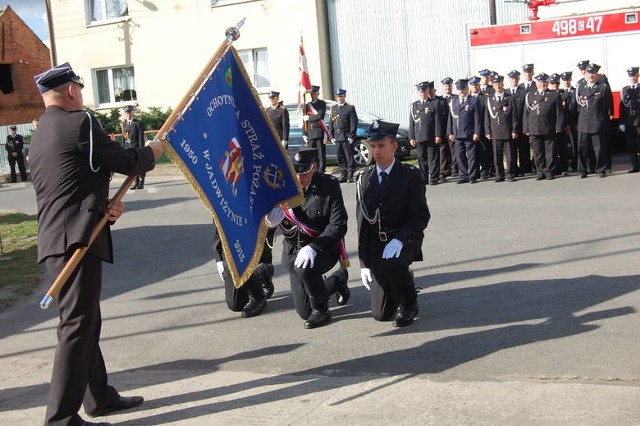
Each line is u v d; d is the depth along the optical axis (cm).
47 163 445
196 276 898
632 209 1073
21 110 3297
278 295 787
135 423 480
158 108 2445
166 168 2255
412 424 443
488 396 477
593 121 1399
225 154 535
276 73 2323
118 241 1150
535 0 1853
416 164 1861
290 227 668
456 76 2148
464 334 612
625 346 552
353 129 1664
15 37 3262
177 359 612
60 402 452
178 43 2455
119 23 2541
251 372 565
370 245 645
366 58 2231
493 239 954
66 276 436
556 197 1230
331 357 584
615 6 1809
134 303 800
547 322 622
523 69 1532
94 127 446
